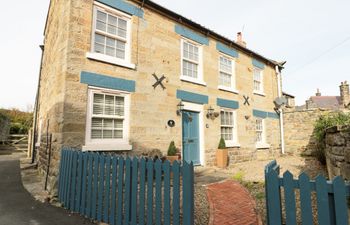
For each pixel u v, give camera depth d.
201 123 9.88
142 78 7.91
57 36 7.36
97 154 4.38
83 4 6.74
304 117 14.20
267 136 13.80
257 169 8.94
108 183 4.11
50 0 9.97
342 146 4.71
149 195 3.52
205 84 10.11
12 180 7.67
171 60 8.95
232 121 11.61
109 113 7.08
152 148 7.90
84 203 4.50
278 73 15.39
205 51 10.43
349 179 4.28
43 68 12.21
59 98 6.34
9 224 4.02
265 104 14.00
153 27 8.49
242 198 5.09
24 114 29.31
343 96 23.97
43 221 4.16
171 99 8.74
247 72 12.79
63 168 5.45
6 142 20.06
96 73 6.79
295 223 2.53
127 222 3.73
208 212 4.36
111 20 7.46
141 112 7.76
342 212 2.21
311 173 7.83
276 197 2.72
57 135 6.18
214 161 10.04
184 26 9.62
